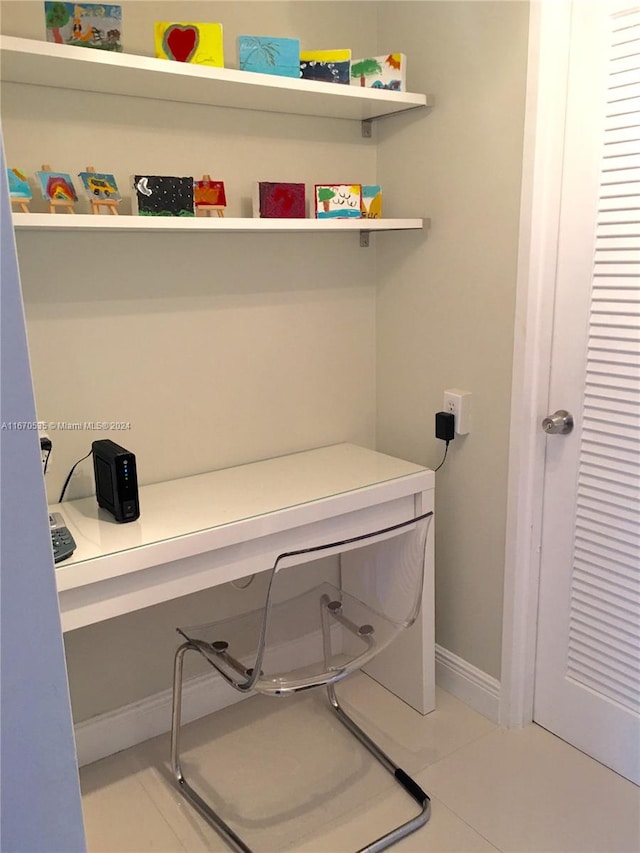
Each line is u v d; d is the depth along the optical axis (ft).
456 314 6.47
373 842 5.37
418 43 6.37
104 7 4.83
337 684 7.45
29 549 2.44
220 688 7.03
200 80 5.15
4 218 2.23
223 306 6.37
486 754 6.31
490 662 6.74
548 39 5.24
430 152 6.43
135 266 5.82
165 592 5.16
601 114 5.17
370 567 7.00
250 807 5.78
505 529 6.31
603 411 5.57
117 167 5.62
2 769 2.54
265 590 7.16
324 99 5.90
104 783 6.08
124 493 5.27
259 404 6.79
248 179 6.33
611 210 5.24
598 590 5.89
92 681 6.27
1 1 4.92
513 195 5.72
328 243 6.92
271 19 6.16
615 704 5.94
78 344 5.68
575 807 5.69
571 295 5.64
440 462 6.93
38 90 5.18
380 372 7.52
